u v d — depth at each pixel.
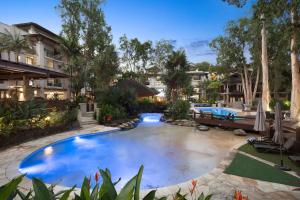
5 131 8.66
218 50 34.19
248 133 12.84
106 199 1.28
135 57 40.22
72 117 13.59
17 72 12.63
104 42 26.11
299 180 5.32
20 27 33.75
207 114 16.12
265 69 20.88
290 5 6.86
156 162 7.91
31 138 10.14
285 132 10.06
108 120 15.70
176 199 1.84
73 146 10.34
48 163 8.02
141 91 23.06
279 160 7.07
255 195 4.48
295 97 16.69
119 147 10.08
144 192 4.64
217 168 6.27
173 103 20.53
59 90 35.31
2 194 1.06
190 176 6.46
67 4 24.64
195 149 9.34
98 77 24.17
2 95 24.61
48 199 1.24
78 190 4.80
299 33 7.80
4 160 6.88
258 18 8.21
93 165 7.85
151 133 13.39
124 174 7.03
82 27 25.58
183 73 26.91
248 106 27.81
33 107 10.97
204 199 1.76
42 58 31.89
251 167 6.36
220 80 45.06
